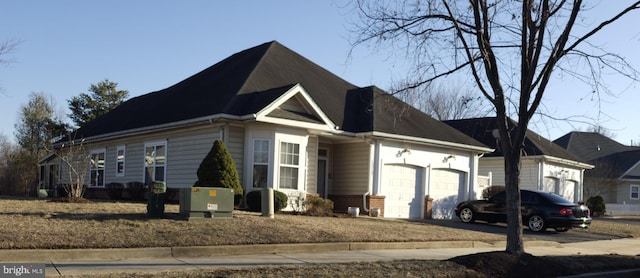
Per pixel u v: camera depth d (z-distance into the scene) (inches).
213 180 698.2
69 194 861.2
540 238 728.3
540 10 433.7
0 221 486.9
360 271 378.9
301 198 764.6
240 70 929.5
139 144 948.6
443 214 971.9
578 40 434.6
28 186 1412.4
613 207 1535.4
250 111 740.7
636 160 1844.2
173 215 569.9
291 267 383.2
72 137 1117.1
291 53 1032.2
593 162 1801.2
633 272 462.0
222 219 562.9
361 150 887.7
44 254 398.3
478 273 400.2
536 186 1254.9
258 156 762.2
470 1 450.6
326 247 511.2
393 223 721.6
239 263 421.1
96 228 481.4
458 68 482.9
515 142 445.4
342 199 900.6
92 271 364.5
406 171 924.0
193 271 359.9
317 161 837.8
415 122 978.1
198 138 807.7
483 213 865.5
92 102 2026.3
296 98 794.2
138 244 441.7
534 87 438.9
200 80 1016.9
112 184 969.5
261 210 648.4
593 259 486.3
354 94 1010.7
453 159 989.2
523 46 438.6
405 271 386.0
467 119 1406.3
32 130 2026.3
